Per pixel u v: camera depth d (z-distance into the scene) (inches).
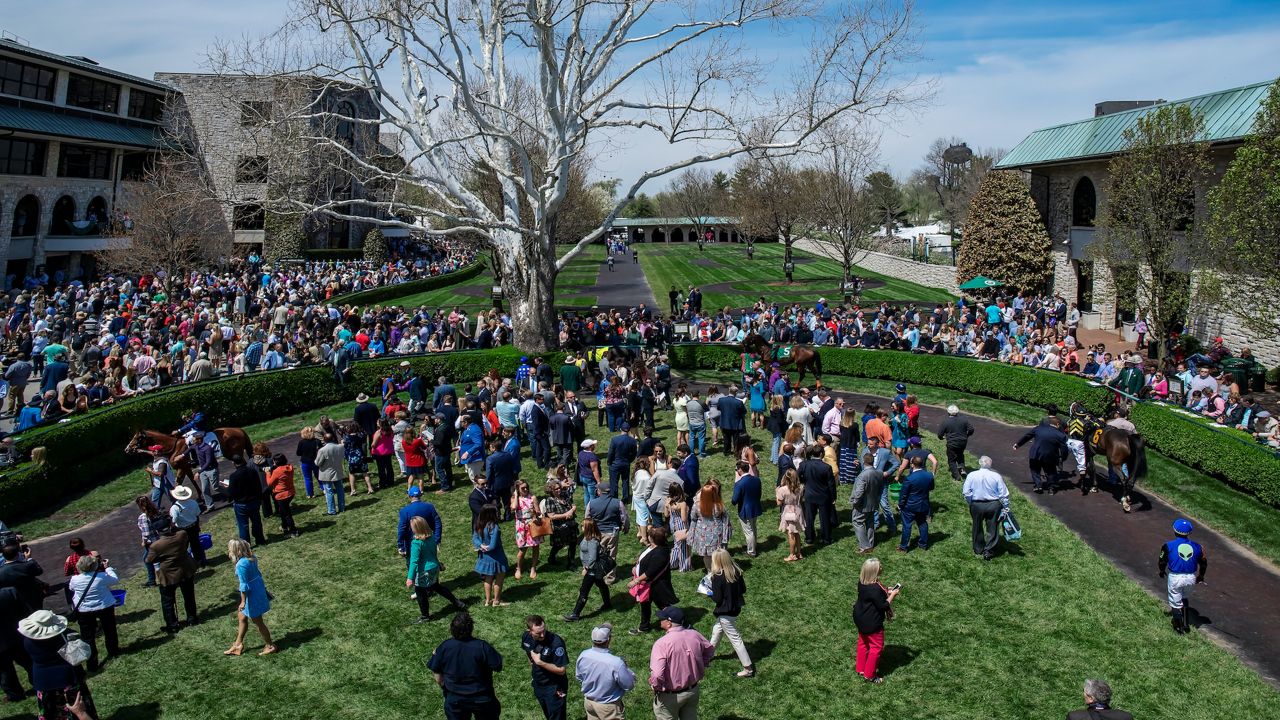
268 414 974.4
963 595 517.7
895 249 2696.9
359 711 413.4
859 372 1165.7
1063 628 477.4
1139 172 1079.0
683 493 546.6
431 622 496.7
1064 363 999.6
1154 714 399.2
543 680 365.7
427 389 1104.8
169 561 485.4
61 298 1364.4
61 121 1812.3
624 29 1053.2
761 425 900.6
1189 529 467.5
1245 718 394.9
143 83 1990.7
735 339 1233.4
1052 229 1654.8
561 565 573.6
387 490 732.0
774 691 421.4
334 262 2281.0
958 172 4212.6
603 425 897.5
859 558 571.2
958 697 413.7
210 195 1141.7
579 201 2448.3
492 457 619.2
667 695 357.7
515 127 1267.2
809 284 2130.9
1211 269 984.3
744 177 3080.7
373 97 1081.4
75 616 460.1
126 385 904.3
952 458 725.3
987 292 1676.9
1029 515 642.8
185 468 663.1
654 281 2283.5
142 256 1577.3
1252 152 852.6
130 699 425.4
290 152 1025.5
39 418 773.3
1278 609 496.7
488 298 1951.3
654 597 463.2
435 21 1014.4
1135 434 651.5
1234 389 784.3
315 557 592.7
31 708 413.7
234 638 483.5
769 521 637.3
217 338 1075.9
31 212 1838.1
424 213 1056.8
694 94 973.2
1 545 442.3
